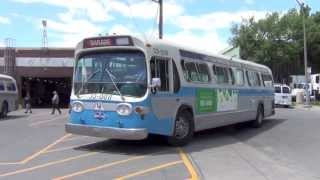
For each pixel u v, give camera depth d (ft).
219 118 63.77
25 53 162.30
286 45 214.69
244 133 69.46
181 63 54.19
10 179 35.32
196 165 42.04
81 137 60.90
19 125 81.46
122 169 39.78
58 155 46.68
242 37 219.41
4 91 103.91
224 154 48.70
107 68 49.24
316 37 216.33
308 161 45.03
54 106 119.14
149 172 38.70
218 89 63.41
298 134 68.23
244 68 74.08
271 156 47.91
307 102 150.92
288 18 217.36
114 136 47.70
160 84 48.85
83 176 36.68
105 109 48.32
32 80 166.40
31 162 42.60
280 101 148.87
